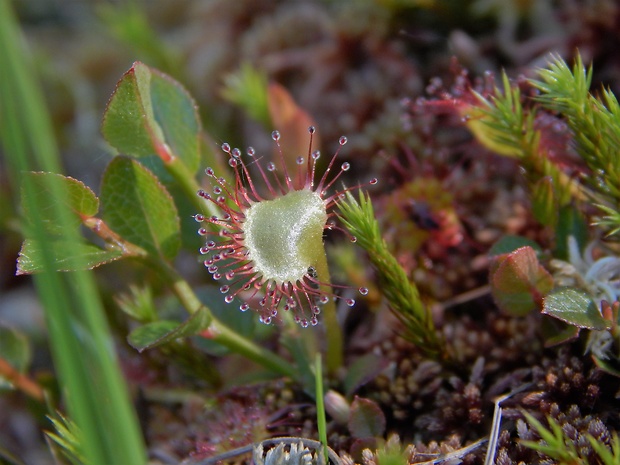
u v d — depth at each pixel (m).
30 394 0.14
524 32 0.17
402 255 0.14
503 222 0.15
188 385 0.14
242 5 0.19
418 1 0.17
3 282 0.18
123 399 0.11
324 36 0.18
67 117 0.21
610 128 0.12
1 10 0.11
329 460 0.12
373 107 0.17
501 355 0.13
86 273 0.11
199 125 0.13
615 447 0.11
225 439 0.13
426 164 0.15
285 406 0.13
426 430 0.13
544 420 0.12
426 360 0.13
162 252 0.13
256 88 0.17
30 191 0.11
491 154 0.15
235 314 0.13
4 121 0.11
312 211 0.12
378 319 0.14
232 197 0.12
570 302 0.12
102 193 0.12
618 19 0.16
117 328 0.15
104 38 0.22
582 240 0.13
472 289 0.14
